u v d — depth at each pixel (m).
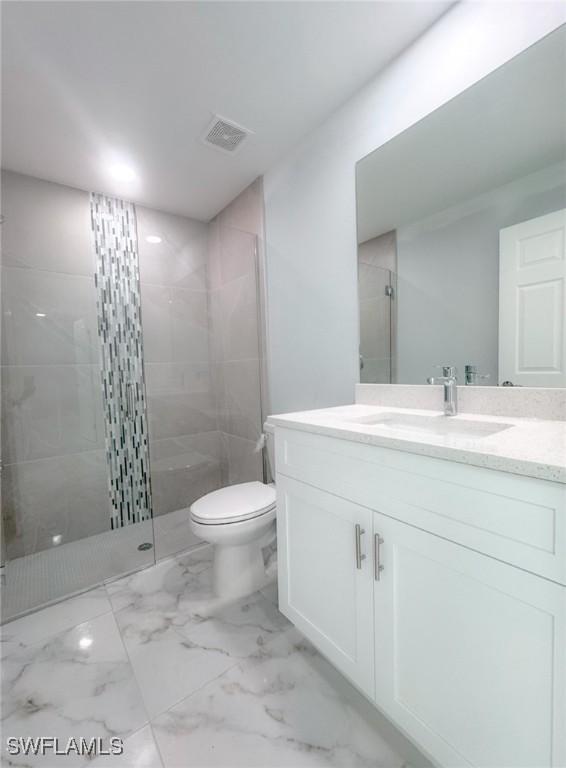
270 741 0.96
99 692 1.11
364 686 0.97
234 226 2.31
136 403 2.30
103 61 1.26
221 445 2.62
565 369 1.00
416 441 0.78
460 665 0.74
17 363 1.91
